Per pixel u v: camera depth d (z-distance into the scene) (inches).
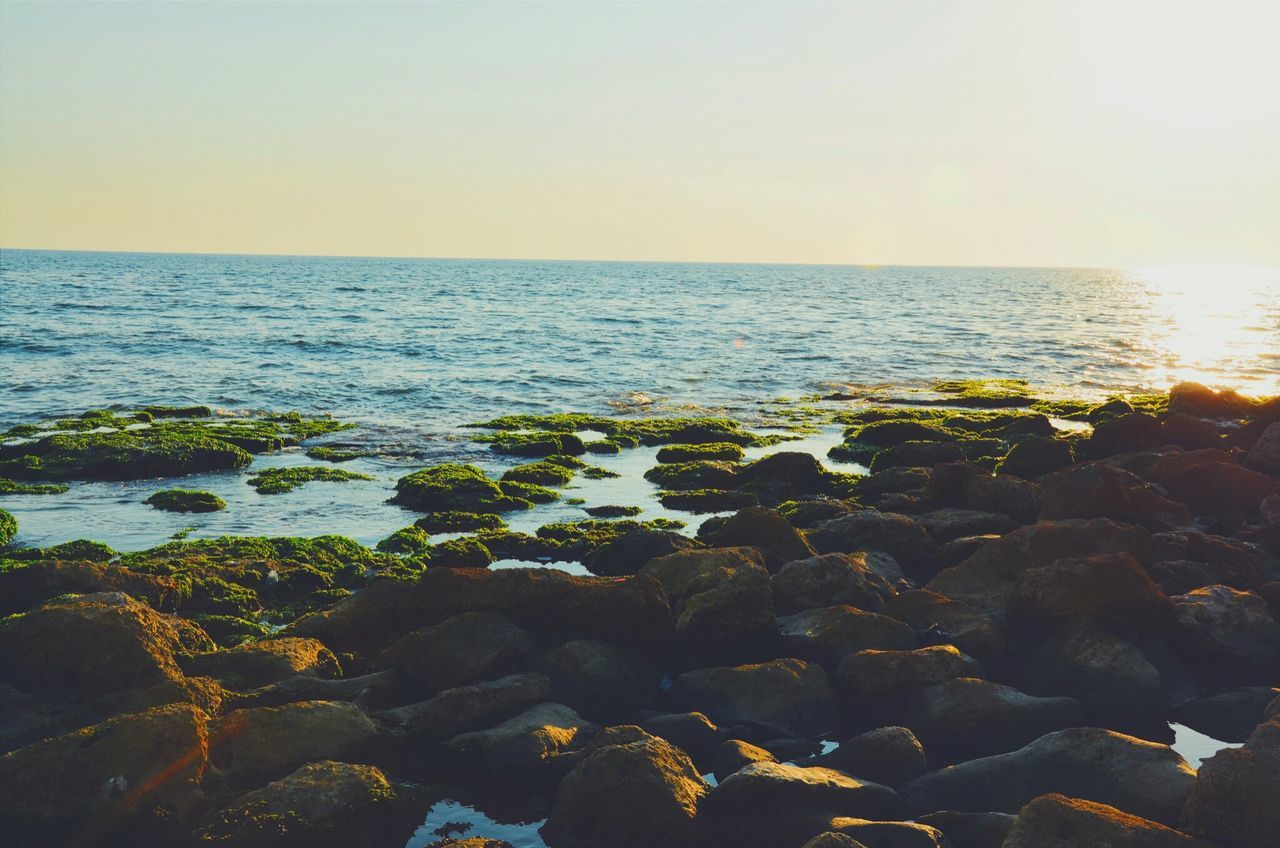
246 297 4805.6
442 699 443.8
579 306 4761.3
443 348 2536.9
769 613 530.9
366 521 895.7
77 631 443.5
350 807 365.7
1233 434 1099.9
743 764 398.9
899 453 1074.1
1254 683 510.6
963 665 482.9
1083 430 1423.5
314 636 534.0
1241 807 335.3
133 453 1082.7
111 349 2304.4
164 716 374.0
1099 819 323.0
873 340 3041.3
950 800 383.9
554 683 484.1
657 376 2103.8
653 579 542.3
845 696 485.4
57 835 342.0
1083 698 484.4
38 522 864.3
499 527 869.8
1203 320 4313.5
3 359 2086.6
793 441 1369.3
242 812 352.8
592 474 1115.3
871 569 639.1
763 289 7854.3
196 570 669.3
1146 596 521.3
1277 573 657.0
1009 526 772.0
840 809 367.6
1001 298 6663.4
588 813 370.3
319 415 1547.7
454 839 374.9
